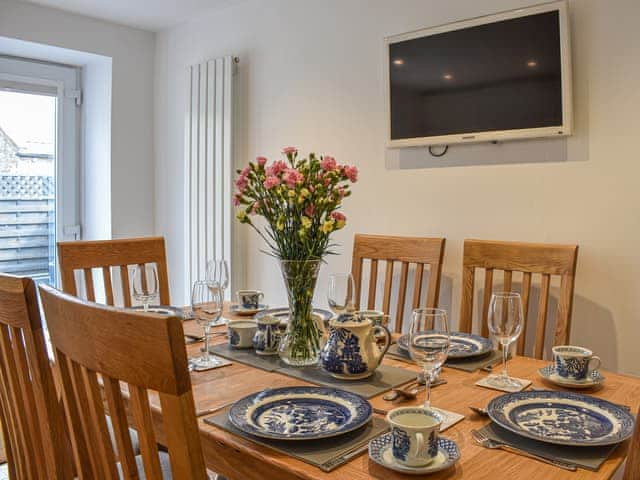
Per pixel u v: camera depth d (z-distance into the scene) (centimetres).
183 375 70
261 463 96
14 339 110
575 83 214
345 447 98
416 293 216
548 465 92
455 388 130
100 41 362
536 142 225
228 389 129
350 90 286
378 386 131
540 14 215
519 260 190
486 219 240
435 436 89
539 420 108
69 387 95
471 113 235
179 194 381
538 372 143
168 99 385
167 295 237
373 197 279
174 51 380
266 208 144
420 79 250
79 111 393
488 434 103
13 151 365
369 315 173
